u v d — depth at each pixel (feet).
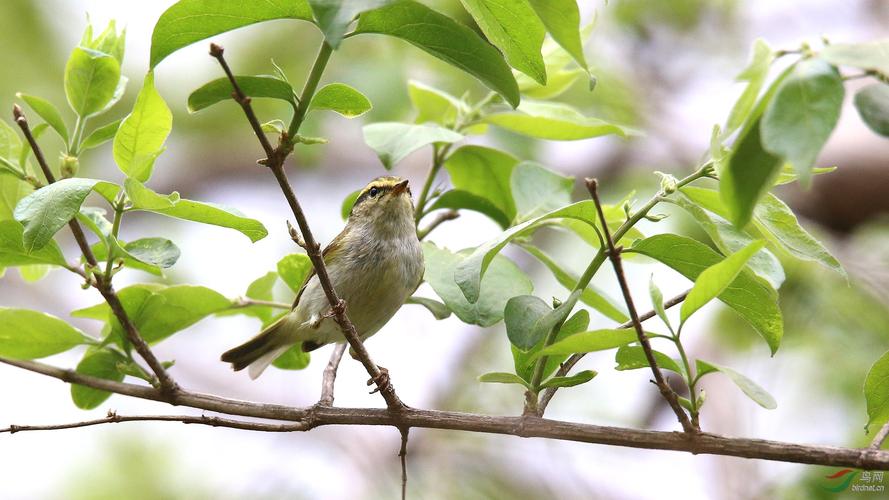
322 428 46.39
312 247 21.35
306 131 43.06
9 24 52.21
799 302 39.91
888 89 15.56
